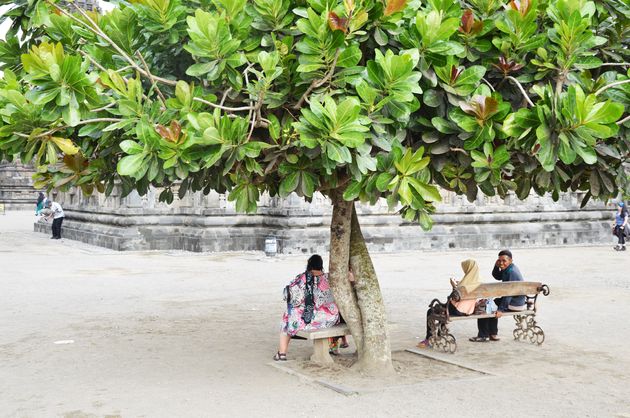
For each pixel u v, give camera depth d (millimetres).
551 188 7004
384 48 5797
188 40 5711
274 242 21188
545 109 5250
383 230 24219
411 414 6305
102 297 13594
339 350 9102
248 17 5262
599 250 25703
